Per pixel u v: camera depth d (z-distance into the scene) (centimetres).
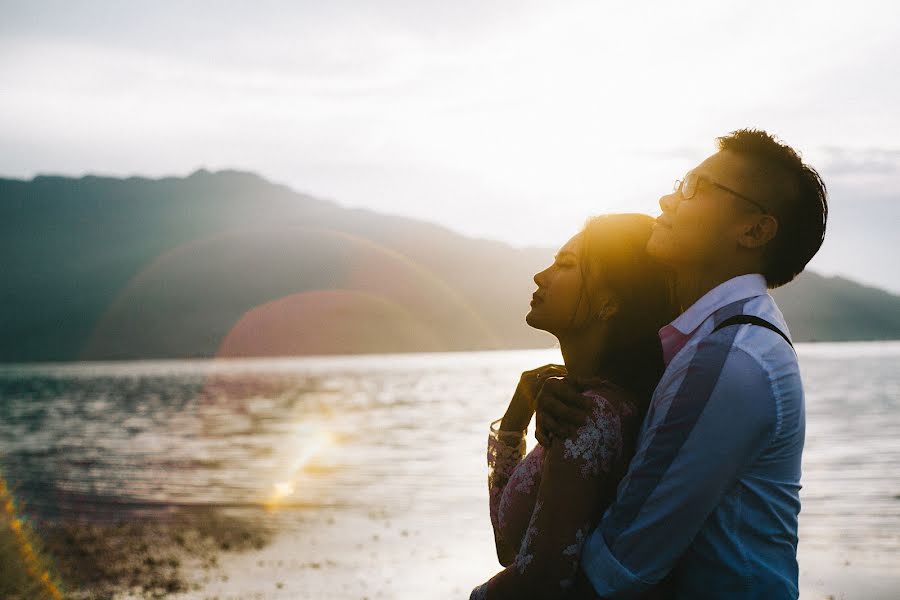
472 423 5284
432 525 1869
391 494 2436
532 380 219
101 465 3472
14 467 3403
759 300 166
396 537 1717
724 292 168
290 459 3531
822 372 11119
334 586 1256
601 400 171
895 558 1345
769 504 158
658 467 156
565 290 189
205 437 4806
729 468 154
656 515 156
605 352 188
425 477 2825
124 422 6312
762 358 157
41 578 1201
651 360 187
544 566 165
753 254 173
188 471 3188
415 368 19700
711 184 171
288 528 1881
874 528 1639
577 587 165
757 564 158
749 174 169
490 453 217
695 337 166
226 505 2306
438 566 1403
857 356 19450
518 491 189
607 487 169
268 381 14375
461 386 10888
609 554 158
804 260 175
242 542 1698
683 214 174
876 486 2241
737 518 158
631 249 186
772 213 168
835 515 1809
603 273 186
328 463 3331
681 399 157
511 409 218
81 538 1717
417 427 5106
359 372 17738
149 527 1914
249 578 1326
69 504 2331
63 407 8669
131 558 1505
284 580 1307
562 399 172
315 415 6438
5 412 8000
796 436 160
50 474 3142
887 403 5759
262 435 4822
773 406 155
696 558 161
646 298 186
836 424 4303
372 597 1179
